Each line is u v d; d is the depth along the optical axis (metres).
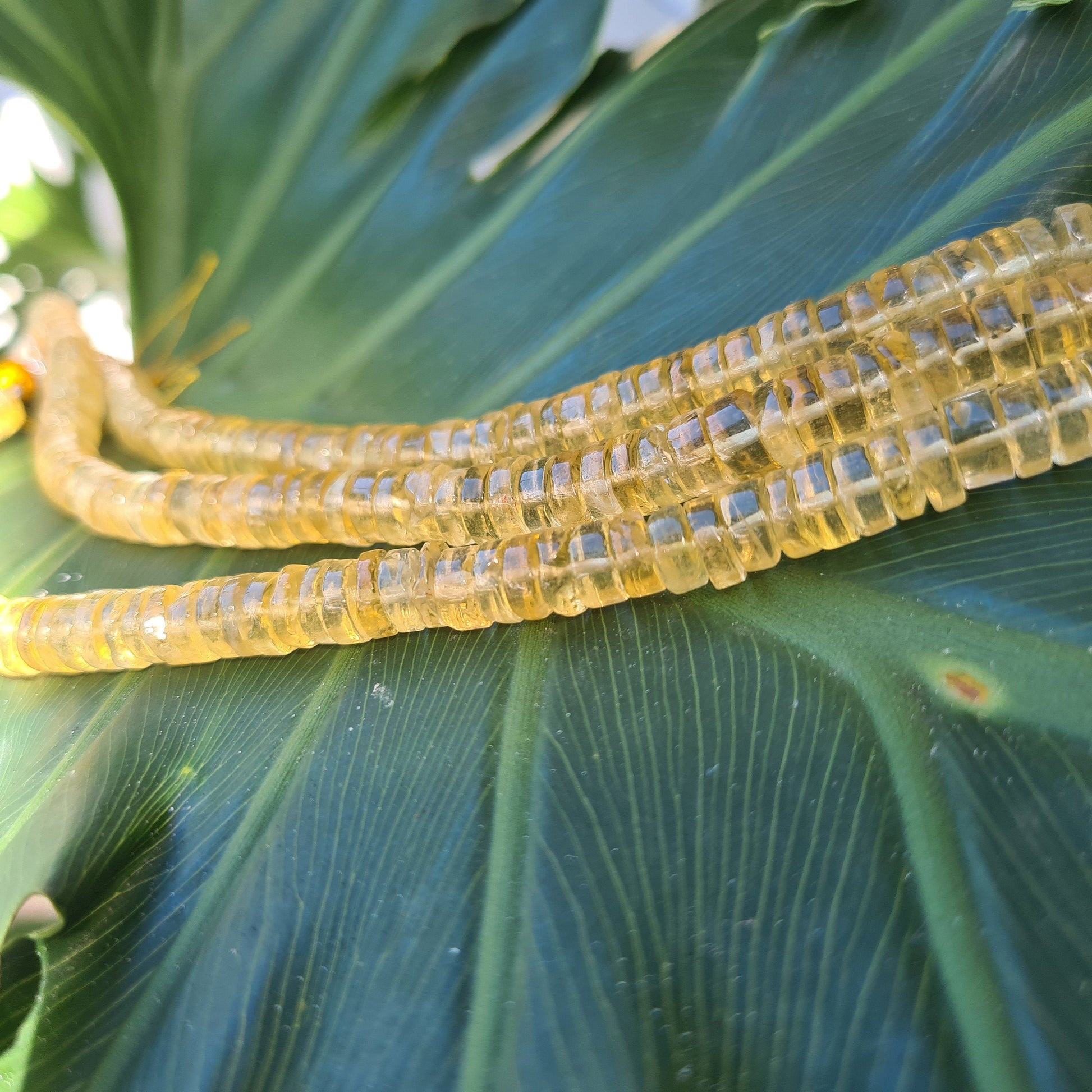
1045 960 0.08
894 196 0.12
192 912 0.10
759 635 0.09
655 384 0.11
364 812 0.10
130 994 0.09
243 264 0.16
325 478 0.12
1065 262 0.10
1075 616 0.09
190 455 0.14
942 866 0.08
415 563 0.11
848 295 0.10
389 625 0.11
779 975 0.08
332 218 0.16
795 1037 0.08
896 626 0.09
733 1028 0.08
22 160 0.18
